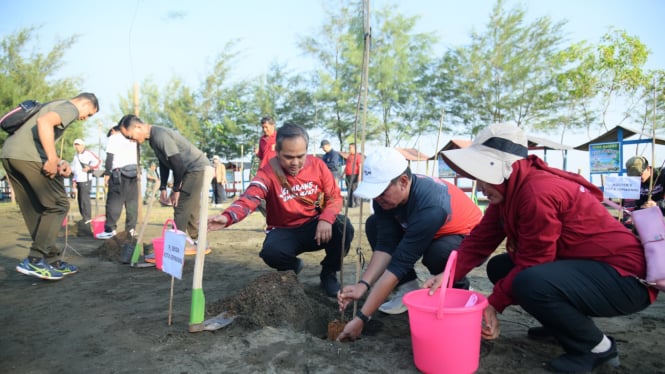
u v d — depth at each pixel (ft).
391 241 9.32
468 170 7.14
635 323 9.76
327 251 12.42
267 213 12.07
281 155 10.52
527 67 72.43
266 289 9.75
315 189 11.62
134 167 22.00
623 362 7.65
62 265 14.58
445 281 6.62
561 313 7.01
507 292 7.36
